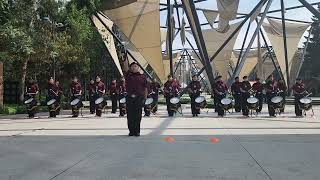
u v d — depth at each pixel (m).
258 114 22.73
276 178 6.40
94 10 32.34
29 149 9.57
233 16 35.12
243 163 7.68
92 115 22.81
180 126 15.46
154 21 31.09
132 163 7.73
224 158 8.23
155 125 15.91
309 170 7.00
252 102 20.84
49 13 27.12
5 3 21.88
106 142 10.80
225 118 19.83
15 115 23.36
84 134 12.82
